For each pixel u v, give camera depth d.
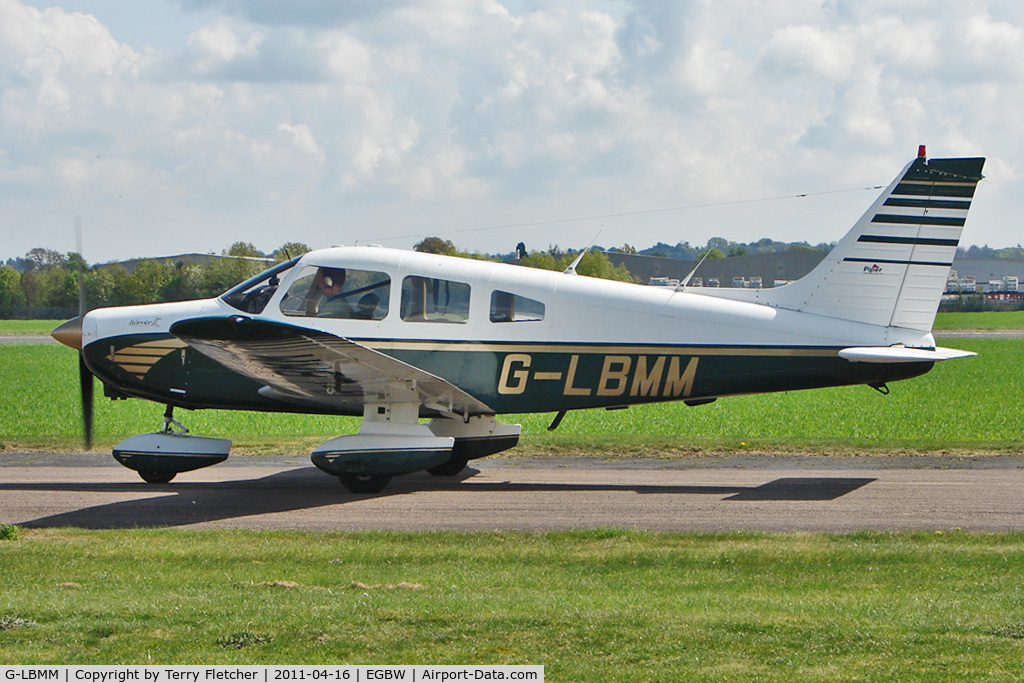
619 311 22.64
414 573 14.17
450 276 22.72
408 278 22.67
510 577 13.88
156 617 11.59
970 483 22.67
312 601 12.37
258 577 13.85
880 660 10.23
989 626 11.17
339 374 20.69
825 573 14.12
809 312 23.16
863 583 13.54
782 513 19.28
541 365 22.69
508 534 16.97
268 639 10.84
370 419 22.64
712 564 14.70
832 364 22.75
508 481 23.61
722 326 22.64
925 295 22.77
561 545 16.05
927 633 10.99
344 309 22.80
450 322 22.59
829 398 47.19
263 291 23.03
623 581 13.70
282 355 19.58
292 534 16.98
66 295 182.88
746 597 12.76
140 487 22.86
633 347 22.59
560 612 11.79
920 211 22.67
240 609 11.92
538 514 19.33
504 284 22.70
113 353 23.48
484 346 22.58
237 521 18.73
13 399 45.94
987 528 17.77
